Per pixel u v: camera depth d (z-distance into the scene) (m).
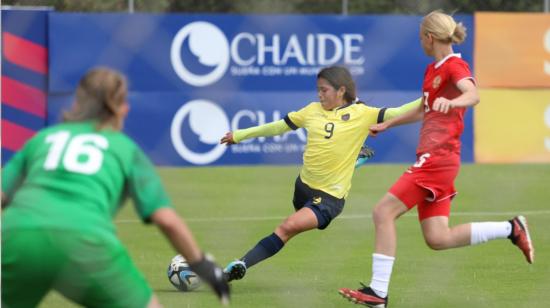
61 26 47.69
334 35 50.69
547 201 40.56
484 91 51.91
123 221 35.75
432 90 21.08
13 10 46.91
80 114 14.72
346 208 38.84
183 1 55.19
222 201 40.34
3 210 14.83
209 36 49.59
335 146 24.08
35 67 47.50
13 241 13.60
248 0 55.59
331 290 24.31
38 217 13.70
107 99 14.66
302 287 24.67
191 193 42.34
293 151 51.22
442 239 21.31
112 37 48.44
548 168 50.44
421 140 21.27
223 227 34.41
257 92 50.25
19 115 47.28
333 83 24.33
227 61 49.88
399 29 51.19
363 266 27.59
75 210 13.77
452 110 20.89
